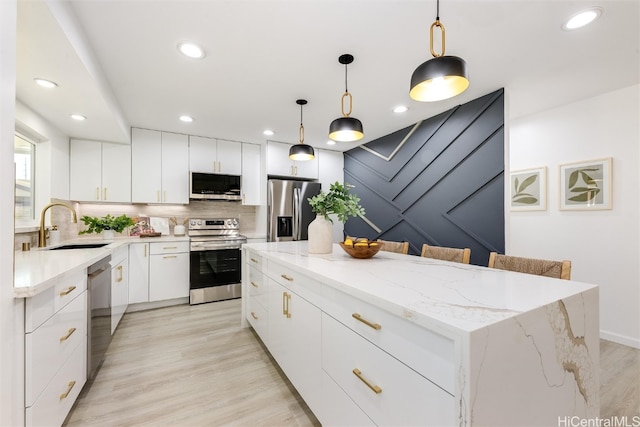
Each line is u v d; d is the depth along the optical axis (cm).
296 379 167
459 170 293
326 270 145
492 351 74
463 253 199
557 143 296
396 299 94
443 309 84
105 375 200
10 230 101
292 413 163
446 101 283
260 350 240
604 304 263
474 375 69
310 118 328
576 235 281
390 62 211
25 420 110
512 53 199
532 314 85
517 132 328
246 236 410
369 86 250
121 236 374
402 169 368
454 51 197
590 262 272
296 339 167
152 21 164
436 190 319
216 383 192
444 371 76
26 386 110
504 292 103
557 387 95
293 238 429
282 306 189
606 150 263
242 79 235
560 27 171
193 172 383
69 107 234
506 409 78
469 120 282
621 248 254
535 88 253
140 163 361
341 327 123
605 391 183
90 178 334
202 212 426
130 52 195
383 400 99
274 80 237
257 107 295
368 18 164
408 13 161
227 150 417
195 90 254
